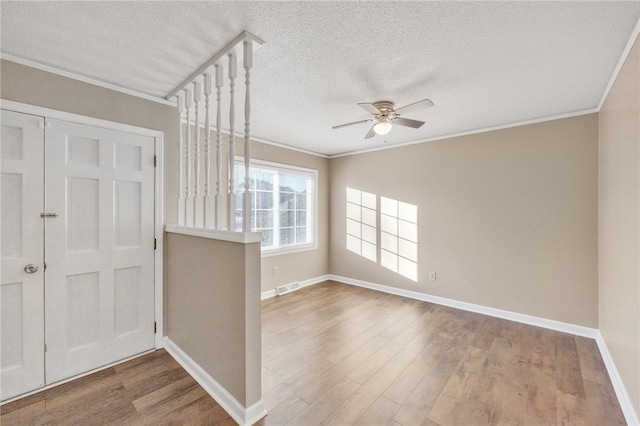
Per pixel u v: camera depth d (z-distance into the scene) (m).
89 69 2.15
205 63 2.08
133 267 2.48
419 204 4.18
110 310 2.35
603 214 2.68
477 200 3.67
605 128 2.57
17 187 1.96
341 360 2.46
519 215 3.36
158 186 2.63
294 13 1.57
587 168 2.96
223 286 1.94
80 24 1.65
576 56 1.98
